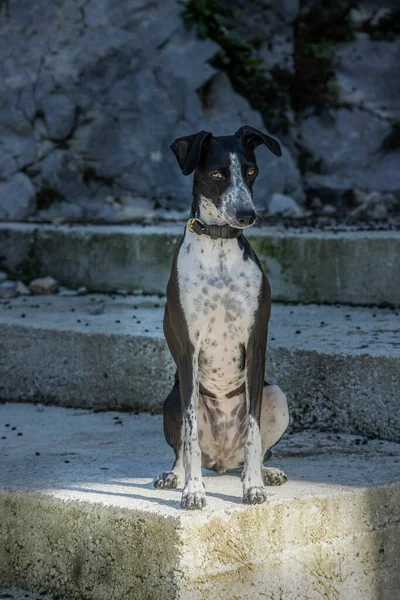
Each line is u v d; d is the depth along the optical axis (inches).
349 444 342.0
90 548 268.8
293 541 266.4
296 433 362.9
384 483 287.6
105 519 264.7
